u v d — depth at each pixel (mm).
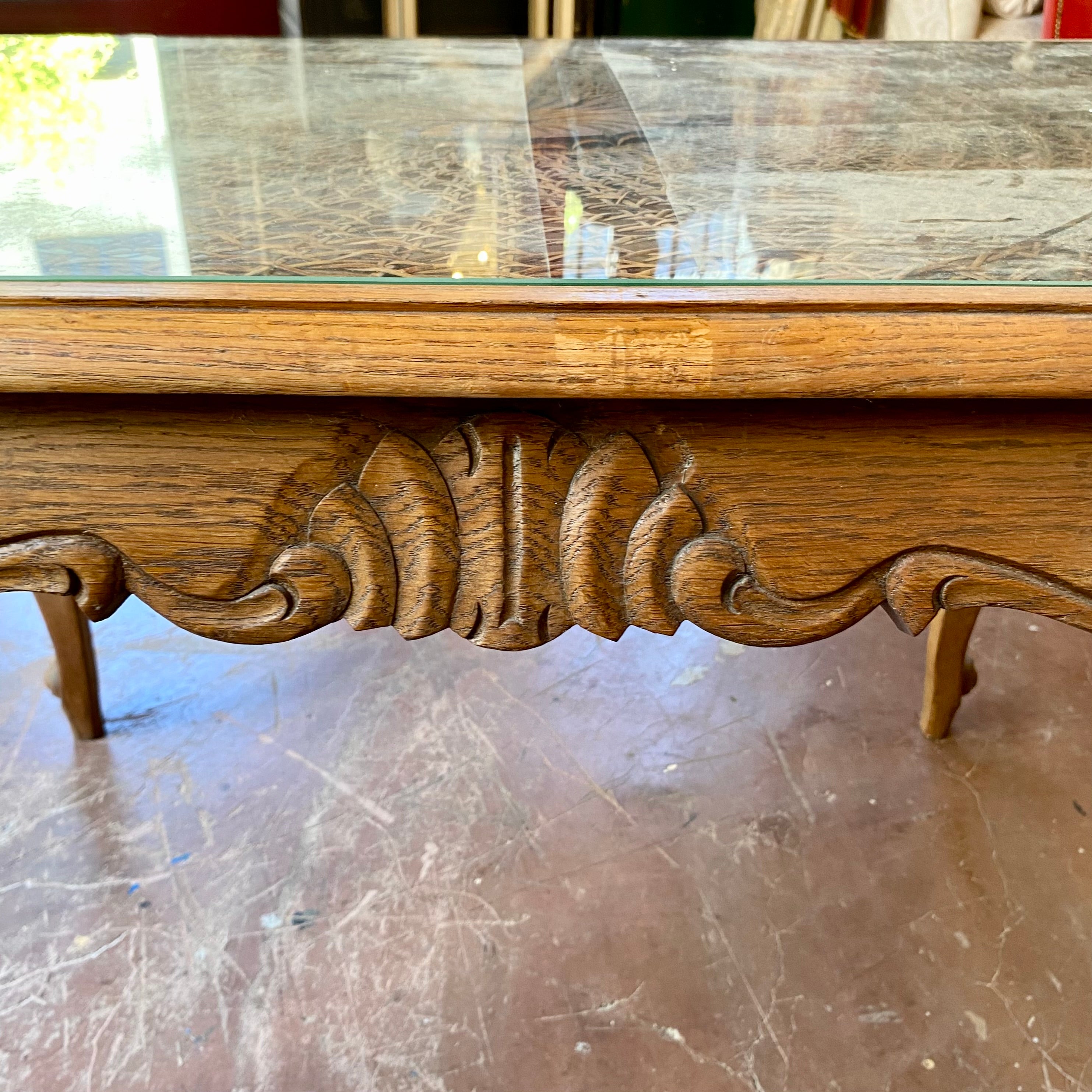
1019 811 1152
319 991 949
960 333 447
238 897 1040
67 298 439
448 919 1020
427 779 1194
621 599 533
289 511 514
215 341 438
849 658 1413
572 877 1066
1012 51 1111
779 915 1026
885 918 1023
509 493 510
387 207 589
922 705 1291
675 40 1189
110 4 1907
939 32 2402
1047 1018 925
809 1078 877
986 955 985
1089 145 734
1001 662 1405
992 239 532
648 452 510
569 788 1184
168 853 1090
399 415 500
